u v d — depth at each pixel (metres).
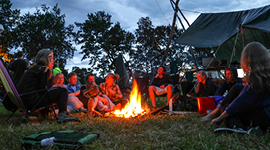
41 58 3.00
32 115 3.10
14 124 2.73
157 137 1.92
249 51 1.86
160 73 5.46
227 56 9.08
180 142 1.70
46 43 27.02
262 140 1.66
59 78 3.57
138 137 1.99
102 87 4.65
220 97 3.36
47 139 1.70
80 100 4.15
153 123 2.65
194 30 6.72
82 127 2.36
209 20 6.79
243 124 2.01
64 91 3.01
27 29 27.56
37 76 2.87
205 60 6.82
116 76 5.03
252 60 1.82
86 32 29.38
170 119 2.88
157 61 22.48
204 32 6.52
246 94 1.88
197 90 4.57
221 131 1.95
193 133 2.06
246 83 1.88
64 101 2.96
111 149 1.62
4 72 2.40
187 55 18.69
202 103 3.25
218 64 6.65
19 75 4.86
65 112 2.92
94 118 3.09
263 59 1.79
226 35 5.89
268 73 1.77
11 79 2.45
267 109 1.81
